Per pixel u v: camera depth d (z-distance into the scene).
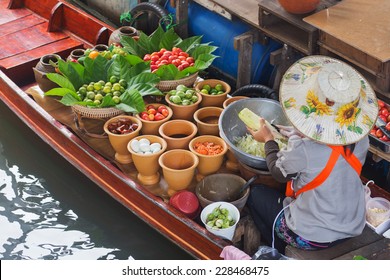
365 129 3.76
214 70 5.61
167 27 5.58
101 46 5.35
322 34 4.68
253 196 4.25
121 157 4.72
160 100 4.95
